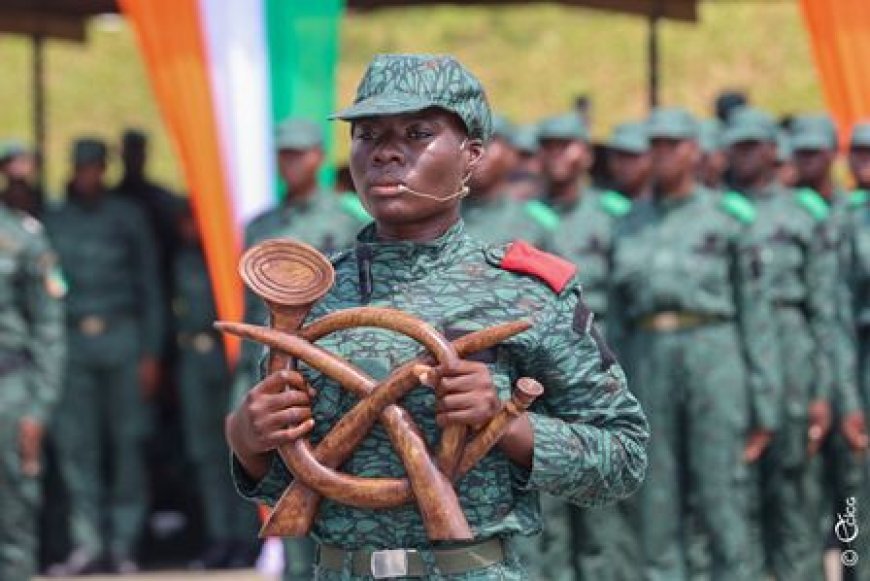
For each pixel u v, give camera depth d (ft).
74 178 85.51
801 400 72.28
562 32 160.86
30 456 71.67
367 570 30.25
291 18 70.69
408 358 30.19
